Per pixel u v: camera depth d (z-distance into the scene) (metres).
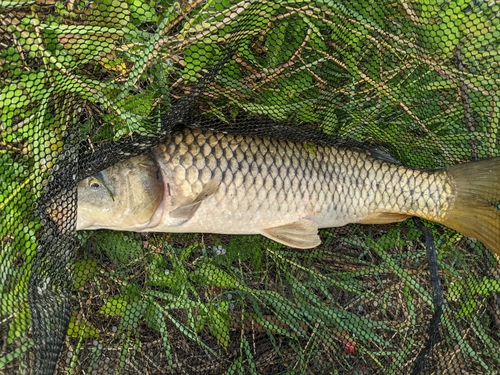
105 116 0.53
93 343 0.60
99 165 0.52
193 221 0.57
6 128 0.50
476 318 0.67
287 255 0.66
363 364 0.66
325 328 0.65
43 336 0.50
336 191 0.60
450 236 0.68
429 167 0.65
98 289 0.60
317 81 0.59
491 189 0.61
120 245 0.61
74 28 0.48
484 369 0.66
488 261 0.66
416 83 0.60
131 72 0.50
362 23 0.55
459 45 0.58
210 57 0.52
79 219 0.54
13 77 0.49
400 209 0.63
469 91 0.61
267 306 0.65
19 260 0.51
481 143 0.64
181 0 0.50
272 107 0.58
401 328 0.67
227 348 0.63
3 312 0.49
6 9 0.46
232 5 0.50
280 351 0.64
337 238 0.67
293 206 0.59
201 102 0.56
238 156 0.56
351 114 0.61
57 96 0.51
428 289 0.67
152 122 0.52
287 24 0.55
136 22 0.50
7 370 0.49
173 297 0.62
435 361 0.66
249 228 0.59
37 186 0.52
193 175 0.55
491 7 0.56
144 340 0.62
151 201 0.55
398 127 0.63
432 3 0.56
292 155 0.58
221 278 0.64
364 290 0.67
